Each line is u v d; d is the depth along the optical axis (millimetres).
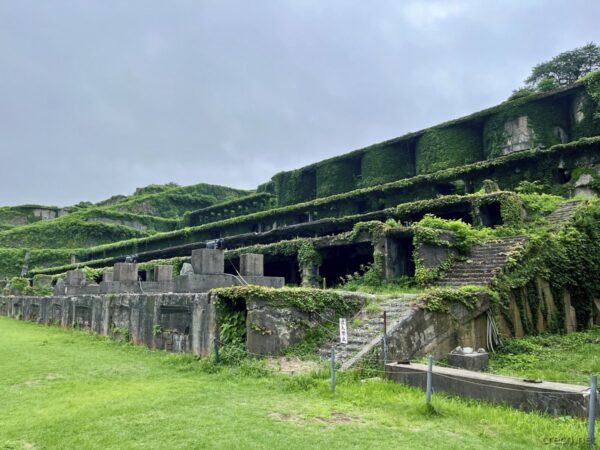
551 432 7066
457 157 39031
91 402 9234
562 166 30312
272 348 12648
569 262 18297
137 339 17203
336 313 14047
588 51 48781
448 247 19500
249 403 8844
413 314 12594
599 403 7883
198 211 70500
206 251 18547
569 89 34188
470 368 11633
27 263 76562
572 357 13422
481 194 25141
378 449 6469
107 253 72688
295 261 33719
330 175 49750
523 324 16141
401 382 10242
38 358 14883
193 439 6926
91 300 22234
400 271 23281
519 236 19141
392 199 37875
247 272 19406
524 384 8469
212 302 13297
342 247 28375
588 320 18281
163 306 15781
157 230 93000
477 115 38406
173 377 11594
